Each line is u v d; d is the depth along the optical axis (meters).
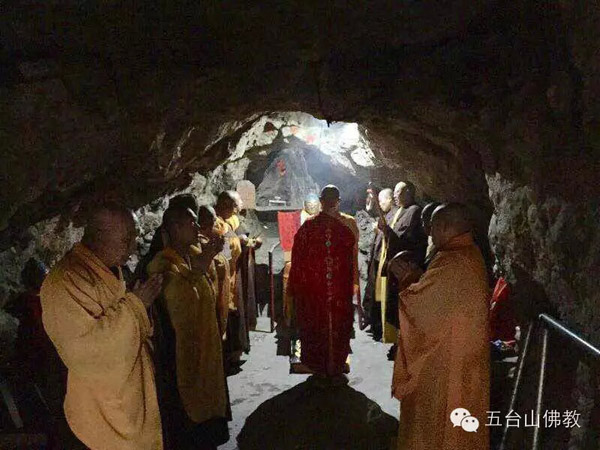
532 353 2.73
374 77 3.51
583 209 2.21
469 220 2.45
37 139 2.91
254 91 3.58
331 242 3.84
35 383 2.70
